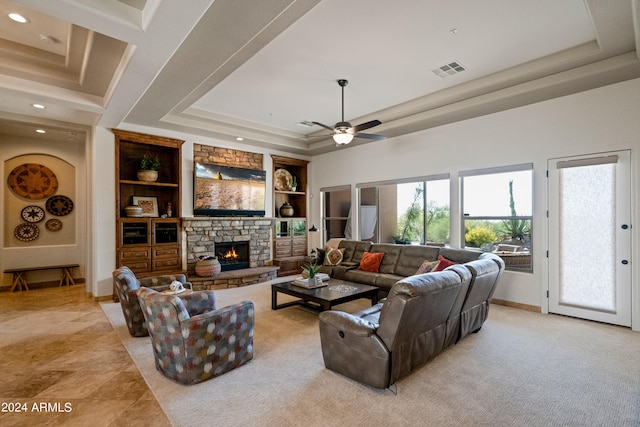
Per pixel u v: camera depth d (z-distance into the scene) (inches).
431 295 97.3
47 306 193.0
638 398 93.6
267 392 97.5
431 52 141.1
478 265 125.9
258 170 283.1
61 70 149.4
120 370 111.9
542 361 116.9
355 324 101.7
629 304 151.9
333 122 245.1
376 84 174.6
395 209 260.1
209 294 134.6
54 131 227.9
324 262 242.8
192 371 101.1
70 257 260.1
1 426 82.3
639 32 109.4
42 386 101.5
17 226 240.5
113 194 212.2
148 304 104.0
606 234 158.7
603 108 157.9
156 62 120.8
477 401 92.0
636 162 149.3
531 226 183.3
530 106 181.8
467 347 129.0
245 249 281.6
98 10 91.7
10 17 114.1
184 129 233.0
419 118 209.2
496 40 131.6
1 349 129.8
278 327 154.6
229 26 106.2
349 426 81.5
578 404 90.7
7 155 235.6
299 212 331.3
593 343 133.4
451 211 217.2
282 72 160.6
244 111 220.7
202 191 247.8
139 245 219.8
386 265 218.2
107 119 192.1
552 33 126.7
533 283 180.7
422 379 104.4
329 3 107.5
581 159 163.9
